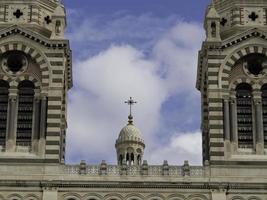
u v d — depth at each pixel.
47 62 101.94
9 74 101.94
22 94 101.81
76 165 97.19
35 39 102.75
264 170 97.31
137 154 129.62
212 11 104.50
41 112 100.06
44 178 95.88
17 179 95.44
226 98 100.88
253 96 101.69
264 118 101.25
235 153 98.69
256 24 105.31
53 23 103.94
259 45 103.00
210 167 97.19
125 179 96.25
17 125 100.31
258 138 99.62
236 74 102.50
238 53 102.81
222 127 99.50
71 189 95.56
